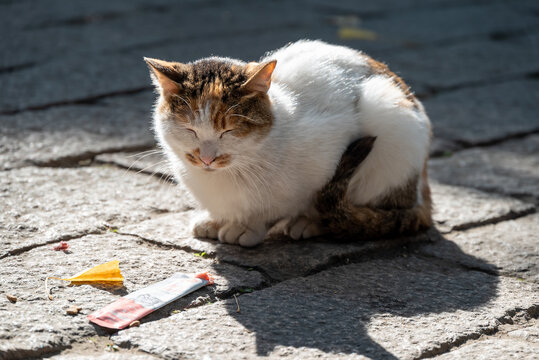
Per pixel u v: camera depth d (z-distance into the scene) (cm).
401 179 497
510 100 900
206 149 426
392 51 1084
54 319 364
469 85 952
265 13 1278
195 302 397
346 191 485
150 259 450
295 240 498
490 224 553
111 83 850
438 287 437
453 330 380
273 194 466
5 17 1116
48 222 491
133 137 686
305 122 464
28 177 570
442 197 600
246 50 1016
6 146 630
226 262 455
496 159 708
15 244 452
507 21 1330
